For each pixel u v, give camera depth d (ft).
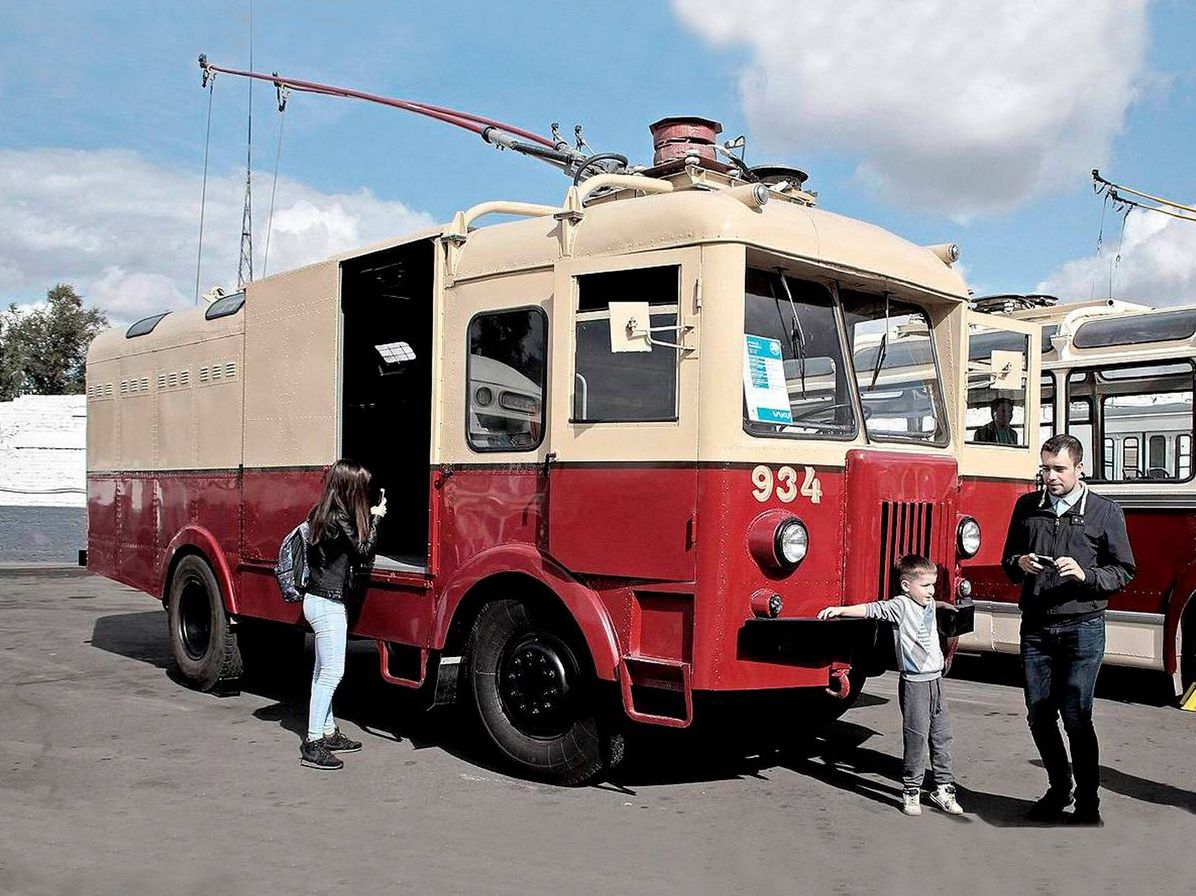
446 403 21.95
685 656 17.75
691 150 22.45
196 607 29.78
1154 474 28.94
